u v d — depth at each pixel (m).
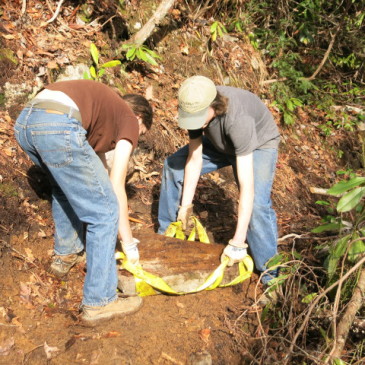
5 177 3.69
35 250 3.47
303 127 6.72
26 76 4.38
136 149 4.79
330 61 7.77
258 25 7.41
